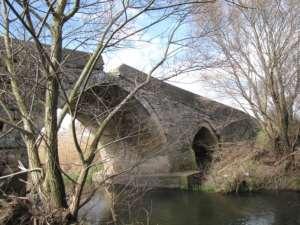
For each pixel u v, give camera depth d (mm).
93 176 10938
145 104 23766
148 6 7168
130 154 10898
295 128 25641
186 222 15305
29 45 7961
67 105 7453
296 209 17188
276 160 24344
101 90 12945
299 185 22281
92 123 9055
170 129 25484
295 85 24672
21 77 7781
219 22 15906
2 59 8086
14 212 7531
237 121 30469
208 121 28609
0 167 13867
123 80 15297
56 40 7320
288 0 23391
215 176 23328
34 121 8281
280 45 23812
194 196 20875
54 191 7367
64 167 11609
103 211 13062
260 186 22328
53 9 7082
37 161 7562
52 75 7156
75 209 7434
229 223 15133
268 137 25969
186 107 27062
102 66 13164
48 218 7230
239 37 23453
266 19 23391
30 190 8078
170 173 24906
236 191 21688
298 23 23672
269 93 24609
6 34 7656
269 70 24125
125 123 15055
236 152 25703
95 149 7656
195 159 26922
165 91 25594
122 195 11820
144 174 24156
